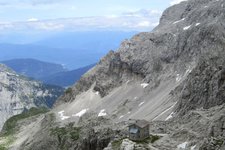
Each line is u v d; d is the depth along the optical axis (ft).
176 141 363.76
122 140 403.34
